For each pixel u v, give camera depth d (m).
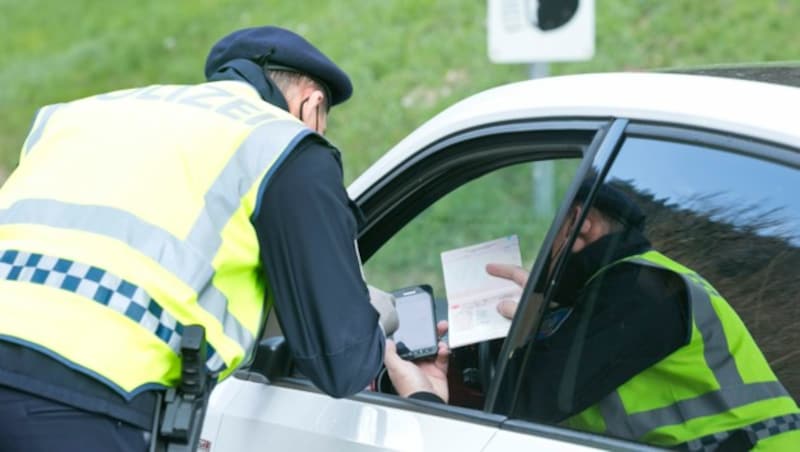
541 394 3.76
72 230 3.74
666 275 3.65
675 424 3.61
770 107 3.45
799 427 3.35
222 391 4.54
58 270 3.65
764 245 3.44
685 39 14.77
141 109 4.04
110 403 3.58
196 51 18.94
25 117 18.72
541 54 8.86
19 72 20.23
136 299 3.63
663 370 3.66
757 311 3.47
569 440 3.61
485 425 3.80
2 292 3.64
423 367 4.59
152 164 3.82
